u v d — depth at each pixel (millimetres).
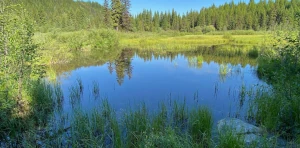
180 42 39250
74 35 28734
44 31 34250
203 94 9602
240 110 7551
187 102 8508
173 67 16719
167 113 6980
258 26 66062
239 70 14758
